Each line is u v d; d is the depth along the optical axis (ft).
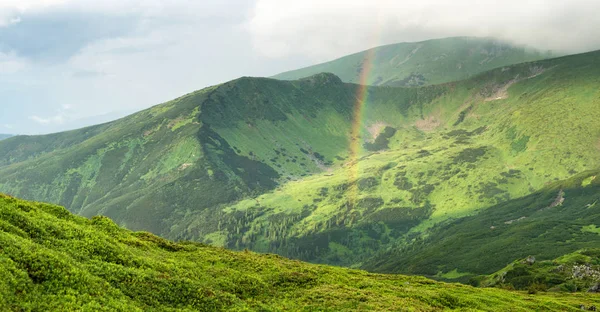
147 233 237.45
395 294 218.59
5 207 149.48
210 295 151.74
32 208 169.48
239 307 151.23
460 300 234.38
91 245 153.79
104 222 208.64
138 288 135.85
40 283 111.04
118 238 195.83
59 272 117.91
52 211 190.39
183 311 133.28
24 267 112.37
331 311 170.60
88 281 121.19
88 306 108.06
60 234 152.87
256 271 213.87
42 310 99.25
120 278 137.39
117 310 113.39
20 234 135.74
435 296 227.61
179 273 167.63
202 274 180.04
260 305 161.89
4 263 107.65
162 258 186.60
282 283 202.59
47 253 124.47
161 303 134.82
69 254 138.82
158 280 146.51
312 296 186.70
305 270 238.68
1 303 92.63
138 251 182.50
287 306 170.50
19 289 102.12
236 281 184.75
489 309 228.43
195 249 236.84
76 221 192.65
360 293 202.18
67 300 107.86
